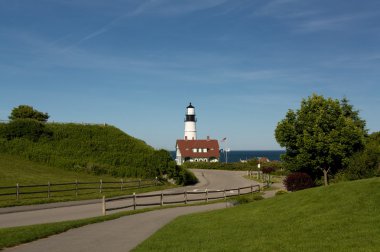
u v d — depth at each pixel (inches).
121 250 532.7
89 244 575.2
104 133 2778.1
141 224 784.9
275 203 851.4
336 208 693.9
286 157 1509.6
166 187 1974.7
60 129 2650.1
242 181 2425.0
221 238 584.1
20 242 584.7
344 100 1521.9
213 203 1284.4
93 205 1228.5
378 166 1296.8
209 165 3772.1
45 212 1045.2
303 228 603.8
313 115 1429.6
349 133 1374.3
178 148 4645.7
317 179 1483.8
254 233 603.8
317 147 1381.6
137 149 2637.8
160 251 512.4
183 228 698.2
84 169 2117.4
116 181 1950.1
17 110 3176.7
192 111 4726.9
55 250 535.5
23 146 2236.7
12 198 1270.9
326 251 468.8
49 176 1854.1
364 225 577.6
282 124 1489.9
